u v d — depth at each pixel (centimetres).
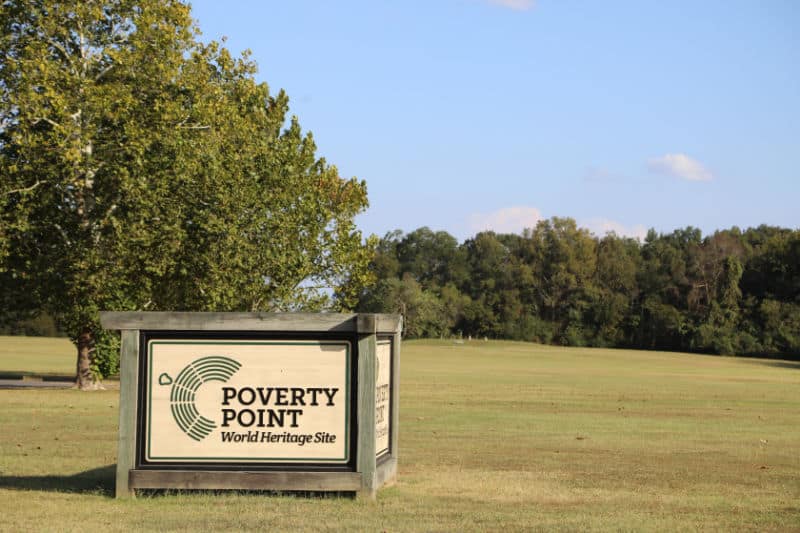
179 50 3631
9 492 1197
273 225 3306
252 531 945
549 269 14838
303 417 1155
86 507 1081
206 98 3594
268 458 1155
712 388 4447
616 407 3066
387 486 1271
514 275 14925
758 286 13262
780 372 7219
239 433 1157
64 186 3431
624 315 13725
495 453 1748
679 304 13700
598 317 13738
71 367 5709
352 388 1156
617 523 1020
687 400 3494
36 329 11844
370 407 1145
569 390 4038
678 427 2347
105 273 3431
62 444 1795
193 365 1163
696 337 12588
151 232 3309
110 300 3612
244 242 3253
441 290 14938
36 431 2055
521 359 8600
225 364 1162
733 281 12781
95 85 3459
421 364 7212
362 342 1150
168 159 3297
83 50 3516
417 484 1318
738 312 12794
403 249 16875
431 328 14012
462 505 1135
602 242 15062
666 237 16738
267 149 3366
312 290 3572
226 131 3425
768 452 1805
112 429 2102
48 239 3556
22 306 3822
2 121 3369
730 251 13500
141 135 3347
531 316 14362
